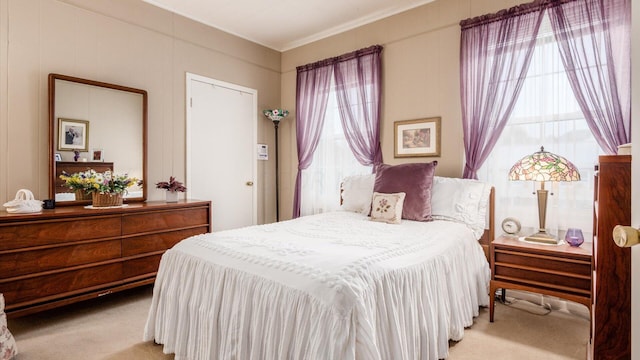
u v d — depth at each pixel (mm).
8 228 2154
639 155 605
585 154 2512
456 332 2018
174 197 3201
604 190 1371
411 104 3426
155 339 2037
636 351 617
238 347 1599
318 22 3824
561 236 2602
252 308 1594
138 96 3250
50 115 2719
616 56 2354
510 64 2783
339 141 3986
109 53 3090
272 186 4590
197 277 1862
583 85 2473
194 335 1819
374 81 3604
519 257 2252
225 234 2168
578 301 2023
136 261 2762
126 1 3201
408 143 3430
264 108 4449
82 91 2908
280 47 4570
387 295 1524
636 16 630
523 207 2762
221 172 3992
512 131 2816
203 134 3818
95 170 2969
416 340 1641
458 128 3129
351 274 1453
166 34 3496
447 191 2814
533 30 2691
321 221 2688
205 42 3824
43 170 2740
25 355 1980
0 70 2545
